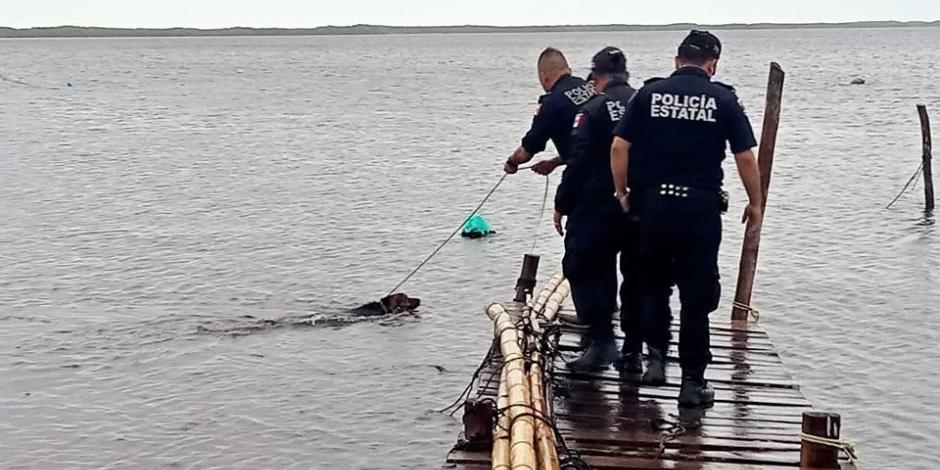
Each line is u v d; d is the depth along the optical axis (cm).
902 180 2897
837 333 1381
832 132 4353
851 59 13762
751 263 1039
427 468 941
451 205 2508
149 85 8531
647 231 703
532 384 719
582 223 779
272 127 4700
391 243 2025
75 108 5916
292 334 1381
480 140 4091
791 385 798
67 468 945
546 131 804
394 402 1112
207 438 1013
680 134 686
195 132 4472
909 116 5075
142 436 1020
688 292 715
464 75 10450
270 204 2497
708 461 644
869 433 1022
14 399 1123
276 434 1023
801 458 635
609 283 803
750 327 995
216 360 1265
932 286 1650
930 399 1118
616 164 702
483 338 1362
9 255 1886
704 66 698
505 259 1883
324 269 1788
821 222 2253
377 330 1402
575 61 11744
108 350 1304
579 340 917
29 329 1398
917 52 16762
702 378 742
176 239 2045
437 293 1622
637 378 803
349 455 971
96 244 1992
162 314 1482
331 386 1166
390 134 4353
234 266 1802
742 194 2692
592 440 676
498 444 635
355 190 2744
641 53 16575
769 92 1088
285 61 15362
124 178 2975
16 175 3027
